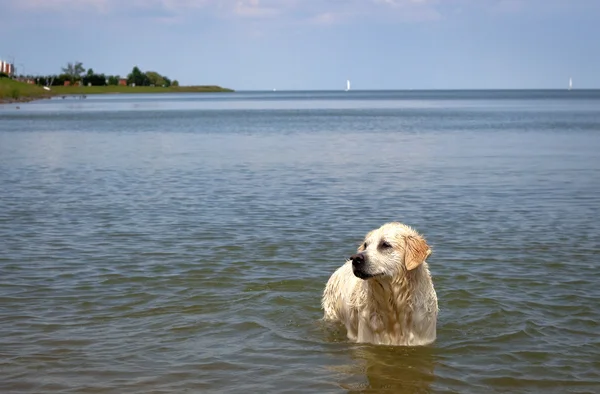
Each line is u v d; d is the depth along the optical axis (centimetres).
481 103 14625
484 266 1112
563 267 1103
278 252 1205
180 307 920
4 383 682
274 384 692
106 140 3850
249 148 3347
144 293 976
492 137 4084
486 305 930
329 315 890
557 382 699
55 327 841
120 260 1148
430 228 1404
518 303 934
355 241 1289
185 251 1209
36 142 3678
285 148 3347
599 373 719
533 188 1948
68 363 734
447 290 989
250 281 1035
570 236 1320
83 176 2248
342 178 2195
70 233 1355
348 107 11938
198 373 715
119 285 1012
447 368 737
